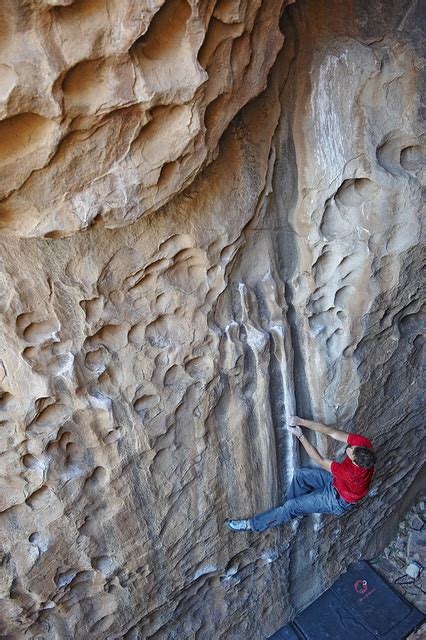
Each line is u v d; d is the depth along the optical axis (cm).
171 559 392
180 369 333
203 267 311
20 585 336
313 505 393
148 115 214
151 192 240
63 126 199
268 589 477
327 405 413
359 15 297
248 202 307
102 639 399
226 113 240
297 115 315
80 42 185
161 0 184
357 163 322
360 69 301
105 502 341
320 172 326
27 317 273
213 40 213
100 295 285
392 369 431
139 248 282
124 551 363
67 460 317
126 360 311
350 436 376
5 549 320
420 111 314
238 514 407
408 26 299
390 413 459
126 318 300
